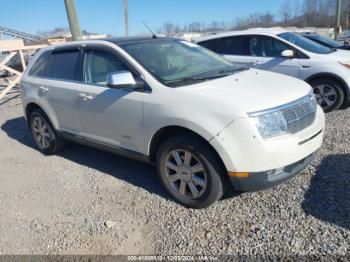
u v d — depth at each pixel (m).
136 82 3.70
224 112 3.05
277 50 6.93
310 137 3.31
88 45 4.47
